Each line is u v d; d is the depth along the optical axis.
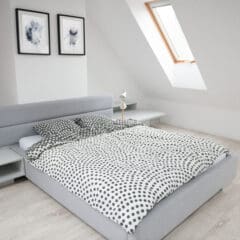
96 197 1.98
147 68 4.85
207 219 2.32
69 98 3.68
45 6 3.22
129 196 1.87
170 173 2.16
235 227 2.21
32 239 2.05
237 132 4.61
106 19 4.25
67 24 3.44
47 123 3.24
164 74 4.73
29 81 3.26
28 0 3.08
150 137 3.09
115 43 4.69
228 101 4.48
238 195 2.72
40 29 3.21
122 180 2.02
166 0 3.71
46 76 3.40
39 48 3.24
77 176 2.20
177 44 4.48
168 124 5.68
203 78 4.21
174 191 2.13
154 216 1.87
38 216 2.34
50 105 3.44
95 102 3.97
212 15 3.07
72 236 2.09
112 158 2.44
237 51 3.35
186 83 4.71
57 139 2.92
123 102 4.24
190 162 2.38
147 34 4.09
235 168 2.87
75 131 3.18
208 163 2.49
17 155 2.91
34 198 2.62
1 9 3.13
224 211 2.44
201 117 5.08
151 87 5.41
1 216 2.33
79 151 2.64
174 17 4.07
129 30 4.16
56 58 3.45
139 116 4.75
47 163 2.53
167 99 5.55
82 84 3.80
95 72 4.75
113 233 1.89
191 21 3.31
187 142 2.87
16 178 2.98
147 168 2.20
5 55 3.26
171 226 2.05
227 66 3.69
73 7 3.48
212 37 3.35
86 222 2.15
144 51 4.43
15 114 3.16
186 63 4.60
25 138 3.14
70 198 2.26
